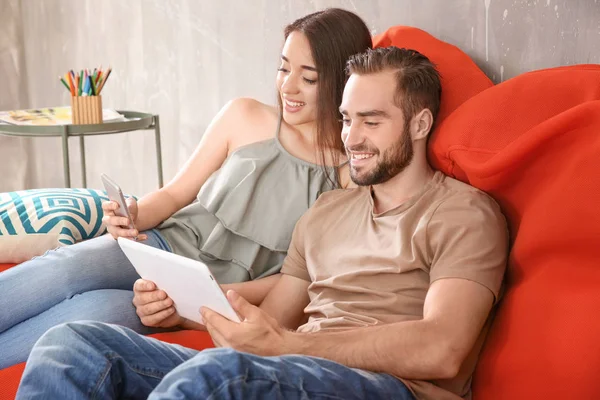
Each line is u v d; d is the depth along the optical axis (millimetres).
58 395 1123
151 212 1809
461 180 1419
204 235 1800
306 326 1407
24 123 2463
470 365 1284
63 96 3256
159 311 1503
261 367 1068
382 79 1403
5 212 1956
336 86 1707
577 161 1155
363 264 1405
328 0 2189
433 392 1209
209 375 1026
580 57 1574
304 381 1090
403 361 1182
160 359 1209
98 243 1710
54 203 1991
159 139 2707
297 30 1721
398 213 1405
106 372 1143
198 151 1903
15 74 3395
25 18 3303
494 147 1338
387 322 1321
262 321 1242
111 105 3061
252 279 1751
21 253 1931
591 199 1124
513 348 1177
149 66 2861
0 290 1568
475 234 1277
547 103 1311
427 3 1898
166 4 2738
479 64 1798
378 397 1148
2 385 1362
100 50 3043
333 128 1725
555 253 1173
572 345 1078
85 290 1630
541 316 1146
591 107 1166
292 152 1783
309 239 1522
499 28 1734
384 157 1411
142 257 1390
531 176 1274
